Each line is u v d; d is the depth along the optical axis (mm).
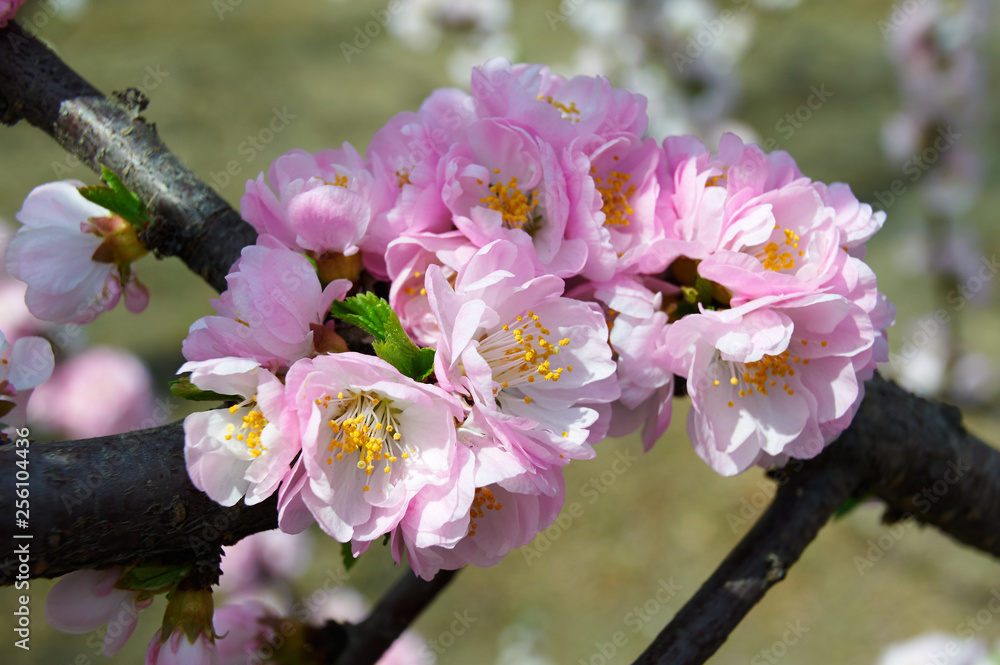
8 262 431
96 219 435
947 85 1210
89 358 760
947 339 1371
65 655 1159
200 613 404
